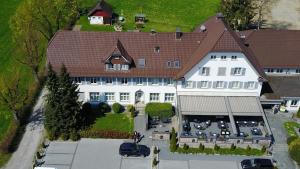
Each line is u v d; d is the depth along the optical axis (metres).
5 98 89.94
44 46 121.38
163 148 90.06
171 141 90.12
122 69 96.56
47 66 96.94
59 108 88.88
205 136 90.38
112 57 95.12
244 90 98.25
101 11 137.12
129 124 96.25
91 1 156.25
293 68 104.56
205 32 100.81
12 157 86.56
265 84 103.00
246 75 95.69
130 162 86.50
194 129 95.19
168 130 95.00
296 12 155.50
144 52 97.94
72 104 90.12
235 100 97.75
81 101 97.56
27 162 85.69
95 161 86.50
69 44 97.88
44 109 97.56
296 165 87.06
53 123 90.12
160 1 160.00
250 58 97.00
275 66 103.81
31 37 106.62
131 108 98.94
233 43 91.50
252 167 84.69
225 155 88.88
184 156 88.31
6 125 95.00
